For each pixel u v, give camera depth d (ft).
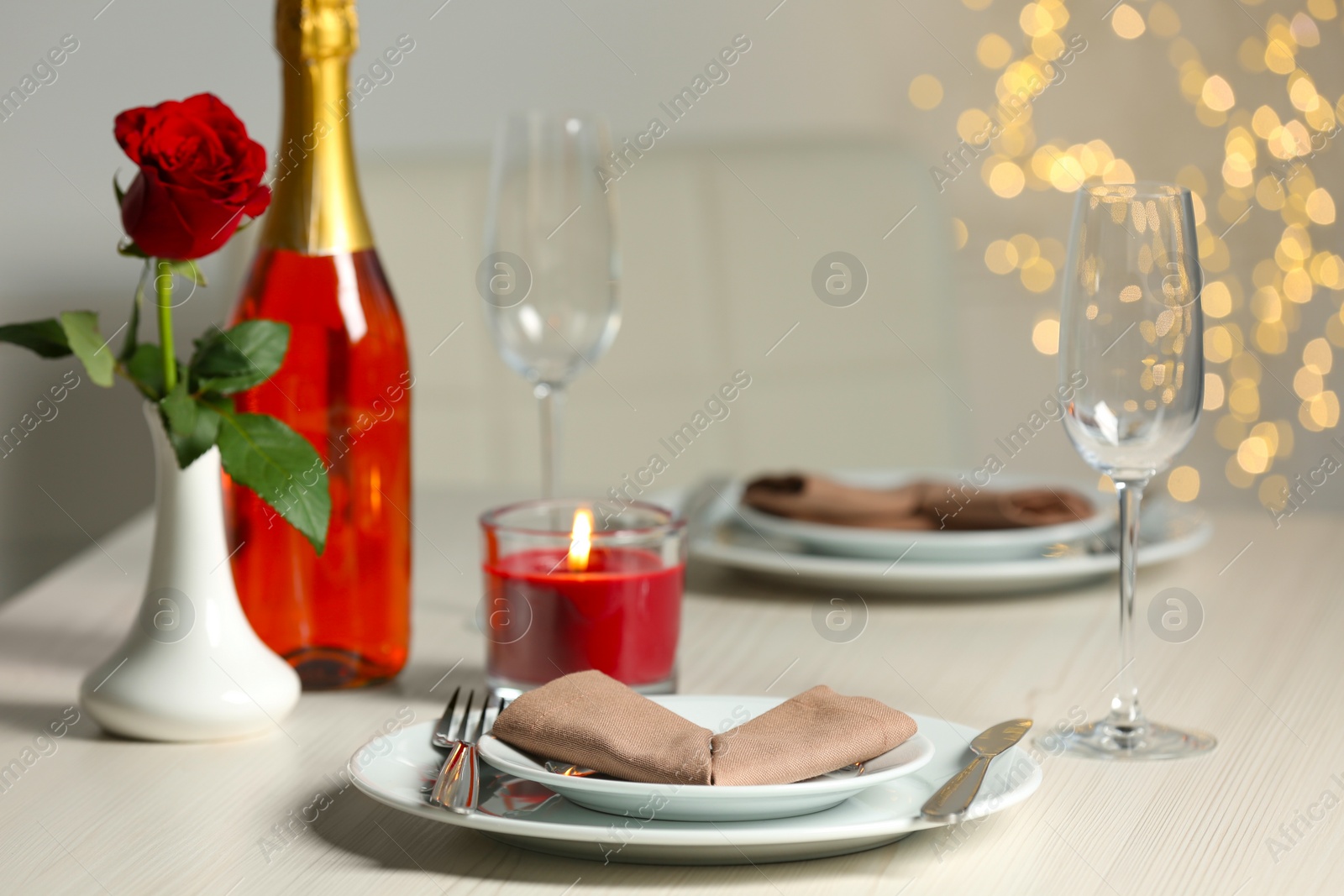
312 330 4.62
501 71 9.29
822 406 8.73
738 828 3.91
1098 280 4.30
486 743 4.08
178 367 4.44
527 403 8.71
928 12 9.81
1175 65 10.07
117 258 8.67
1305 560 5.48
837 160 8.65
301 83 4.61
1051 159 10.12
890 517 5.31
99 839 4.06
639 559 4.50
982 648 4.87
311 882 3.92
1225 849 4.01
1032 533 5.20
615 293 5.35
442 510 6.06
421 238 8.44
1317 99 10.11
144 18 8.46
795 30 9.69
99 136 8.56
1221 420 10.65
